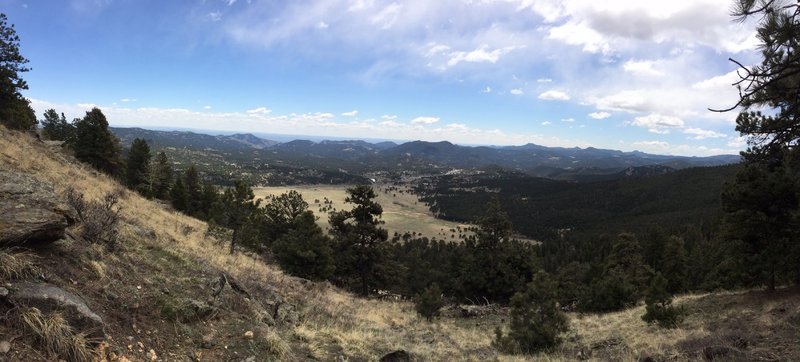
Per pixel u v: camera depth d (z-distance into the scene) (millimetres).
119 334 5340
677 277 35938
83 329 4781
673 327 13766
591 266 44375
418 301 21266
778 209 14773
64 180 15117
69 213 6484
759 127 6309
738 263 16734
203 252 13805
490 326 20219
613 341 13867
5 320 4250
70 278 5816
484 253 31172
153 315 6266
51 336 4355
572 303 27875
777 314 11727
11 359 3939
